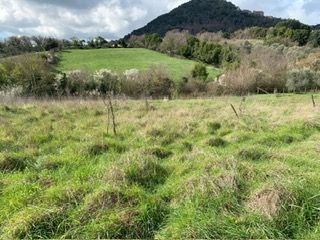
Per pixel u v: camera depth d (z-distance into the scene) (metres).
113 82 36.97
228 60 61.16
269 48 64.56
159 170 6.40
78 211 4.77
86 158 7.46
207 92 38.06
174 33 83.94
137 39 88.38
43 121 12.57
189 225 4.44
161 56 69.50
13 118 13.18
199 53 68.19
